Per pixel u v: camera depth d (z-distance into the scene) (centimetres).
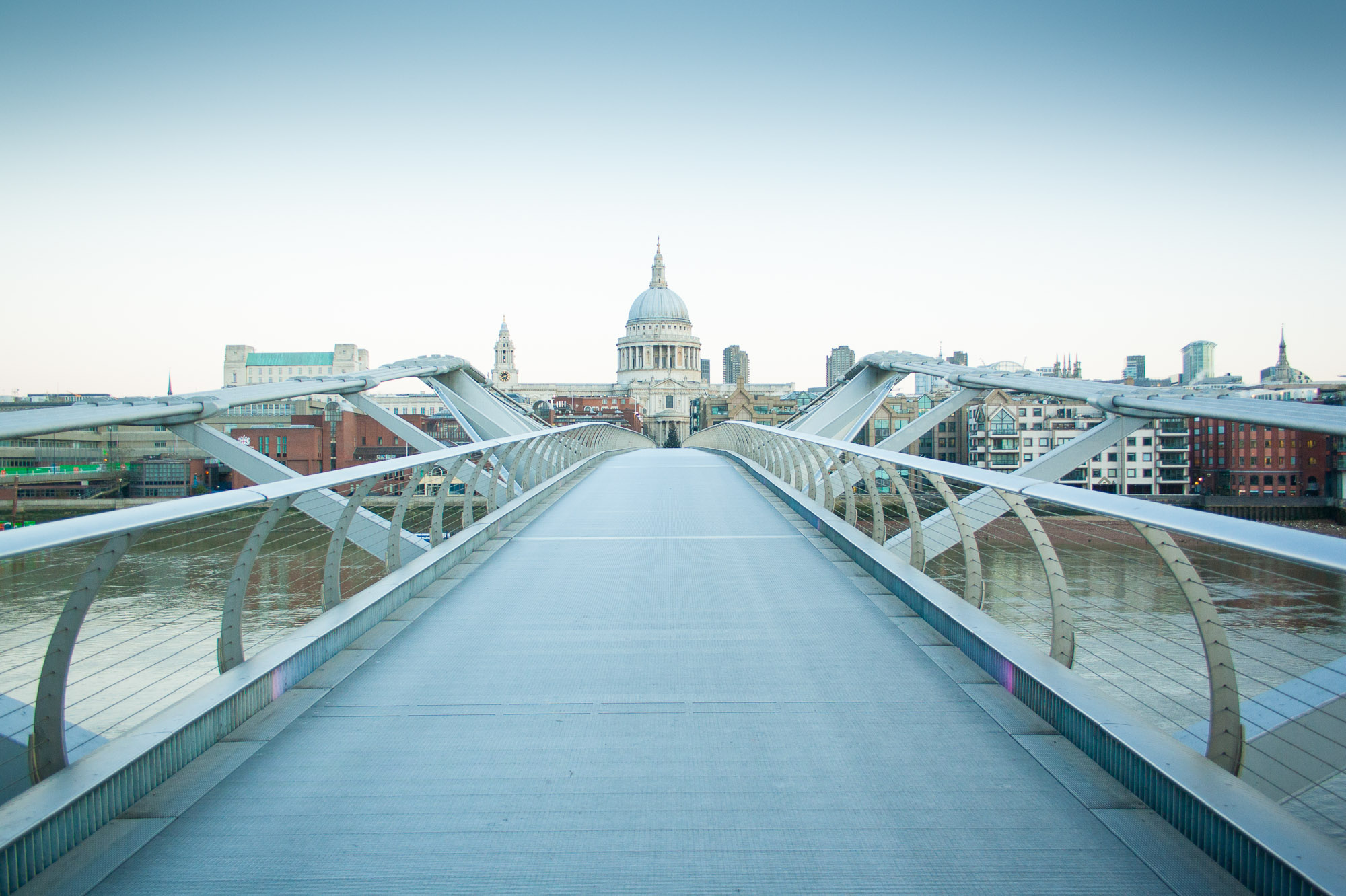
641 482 2114
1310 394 7962
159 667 1416
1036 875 320
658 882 319
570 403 14825
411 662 584
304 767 417
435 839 351
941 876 321
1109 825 355
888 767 415
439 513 925
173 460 7462
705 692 524
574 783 401
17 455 7031
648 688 530
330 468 7669
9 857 308
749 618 700
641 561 959
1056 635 500
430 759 427
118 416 1295
